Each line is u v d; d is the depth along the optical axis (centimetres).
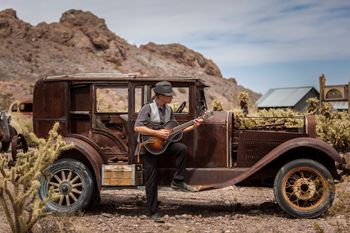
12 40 11475
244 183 706
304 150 668
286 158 673
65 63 11262
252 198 812
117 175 654
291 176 649
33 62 10656
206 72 15125
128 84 667
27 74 9712
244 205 746
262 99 3297
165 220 634
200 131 666
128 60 13362
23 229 524
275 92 3312
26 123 1814
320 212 632
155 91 619
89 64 11906
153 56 14688
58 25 13425
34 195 552
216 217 650
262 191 880
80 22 13812
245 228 581
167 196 824
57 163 651
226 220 633
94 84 686
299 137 668
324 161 668
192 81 657
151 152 620
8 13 12669
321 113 1720
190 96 658
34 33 12419
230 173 654
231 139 665
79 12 14162
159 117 622
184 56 15300
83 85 694
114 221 625
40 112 687
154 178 629
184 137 666
